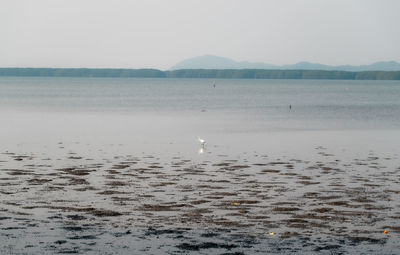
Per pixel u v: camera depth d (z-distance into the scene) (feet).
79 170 94.94
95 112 268.41
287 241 54.54
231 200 72.74
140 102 381.19
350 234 57.26
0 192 75.61
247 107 330.54
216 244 53.21
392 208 68.80
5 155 112.88
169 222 61.31
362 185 83.61
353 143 142.31
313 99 456.04
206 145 135.85
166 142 141.79
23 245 51.72
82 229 57.82
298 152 123.03
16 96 456.45
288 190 79.61
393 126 198.39
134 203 70.44
